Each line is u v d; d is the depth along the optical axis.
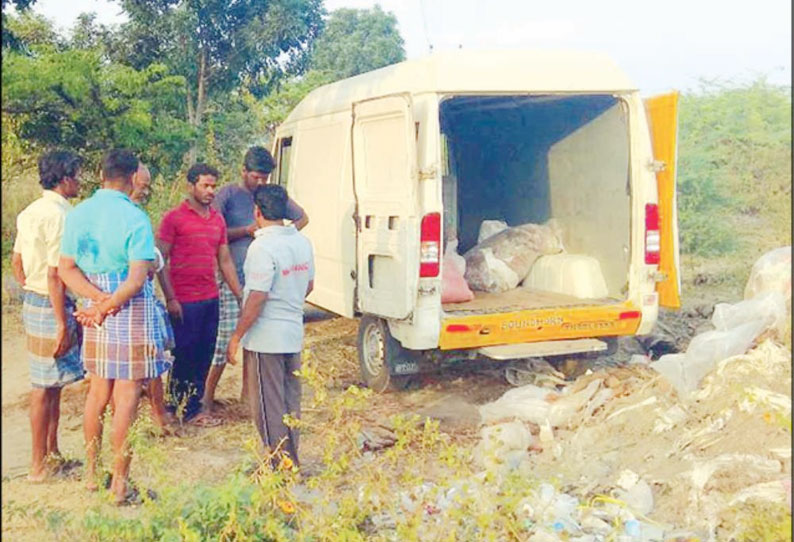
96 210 4.84
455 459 4.50
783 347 6.13
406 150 6.51
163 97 15.05
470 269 7.83
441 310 6.60
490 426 5.80
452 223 8.32
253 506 4.20
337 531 4.14
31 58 14.67
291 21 17.05
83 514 4.61
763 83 16.45
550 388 7.00
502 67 6.74
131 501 4.93
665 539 4.39
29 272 5.18
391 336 7.02
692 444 5.31
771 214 14.56
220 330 6.57
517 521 4.31
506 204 8.91
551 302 7.25
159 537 4.15
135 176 5.27
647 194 7.10
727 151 15.66
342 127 8.02
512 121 8.59
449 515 4.06
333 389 7.43
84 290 4.84
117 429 4.87
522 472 4.98
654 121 7.23
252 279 5.09
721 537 4.37
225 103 19.00
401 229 6.61
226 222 6.83
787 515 4.19
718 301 10.60
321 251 8.39
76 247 4.85
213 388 6.61
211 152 16.77
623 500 4.75
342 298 7.85
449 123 9.09
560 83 6.86
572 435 5.89
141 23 16.81
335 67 30.16
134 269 4.79
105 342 4.86
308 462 5.60
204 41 16.95
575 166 7.87
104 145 14.07
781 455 4.92
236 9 16.98
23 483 5.30
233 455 5.80
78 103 13.82
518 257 7.88
